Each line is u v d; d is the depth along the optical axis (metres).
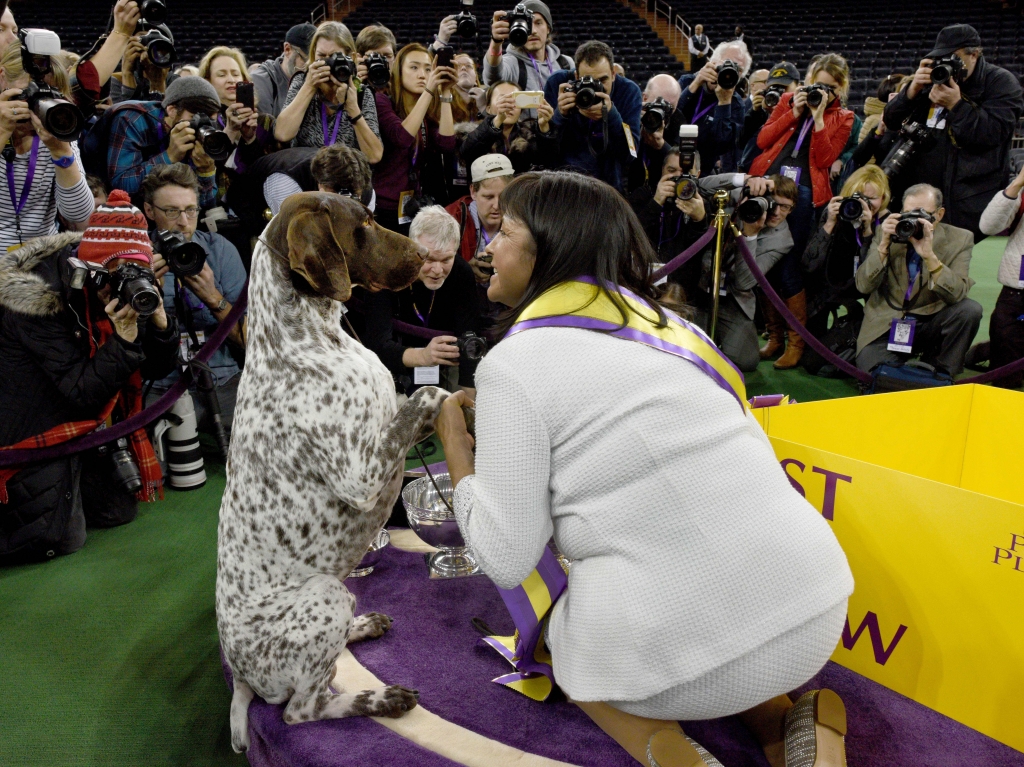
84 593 2.97
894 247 4.99
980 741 1.97
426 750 1.87
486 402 1.60
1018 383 5.09
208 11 17.59
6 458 3.00
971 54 5.14
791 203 5.12
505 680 2.11
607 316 1.62
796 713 1.70
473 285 4.08
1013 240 4.93
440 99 4.95
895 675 2.15
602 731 1.94
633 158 5.03
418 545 2.92
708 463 1.53
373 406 1.93
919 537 2.04
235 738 2.04
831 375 5.46
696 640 1.50
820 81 5.61
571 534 1.60
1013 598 1.89
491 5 17.53
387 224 4.74
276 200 4.04
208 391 3.98
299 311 1.92
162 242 3.31
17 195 3.48
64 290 3.04
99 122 4.15
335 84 4.28
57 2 16.95
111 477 3.39
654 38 17.14
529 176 1.75
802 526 1.56
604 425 1.53
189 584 3.03
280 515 1.91
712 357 1.67
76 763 2.14
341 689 2.11
